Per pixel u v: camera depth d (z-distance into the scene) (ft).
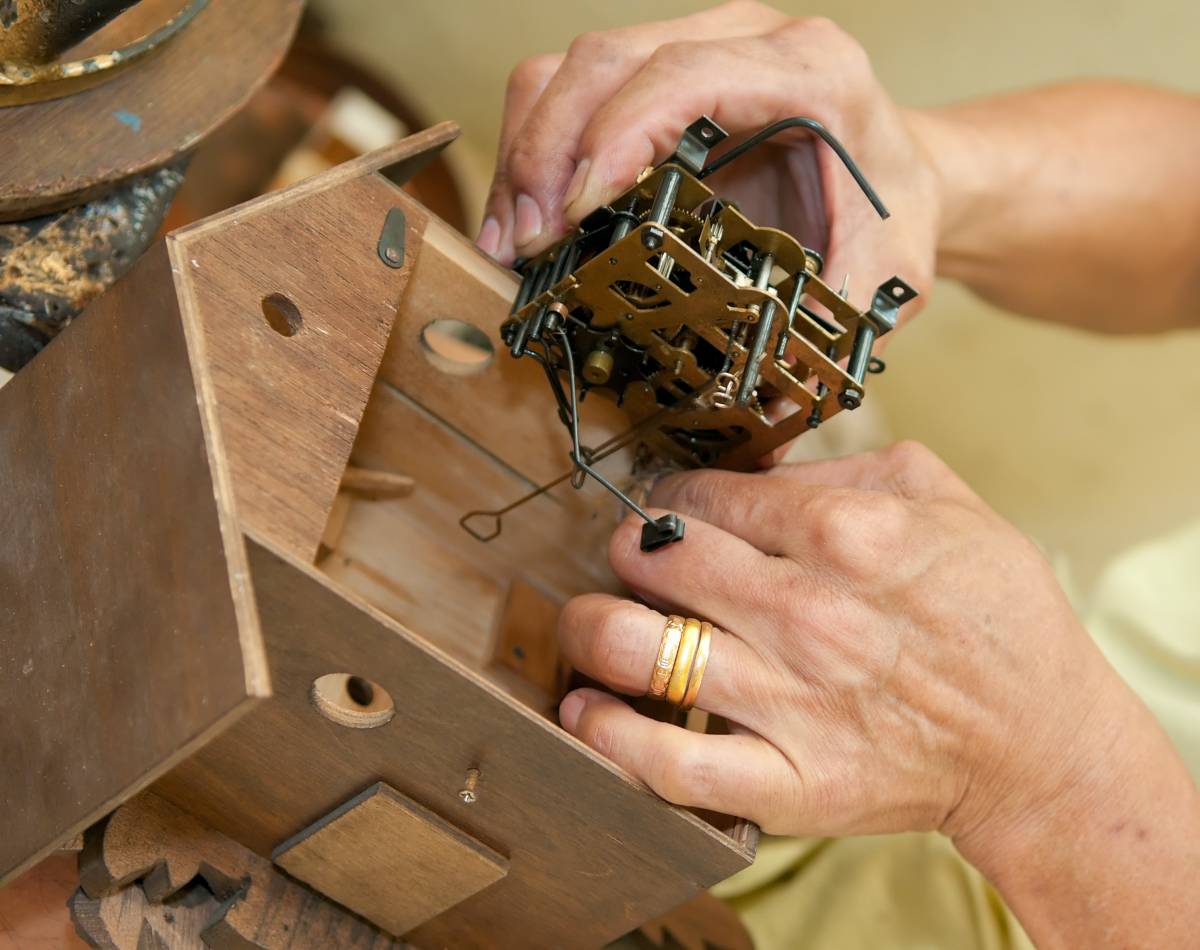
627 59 2.23
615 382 2.17
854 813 2.08
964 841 2.22
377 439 2.32
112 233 2.11
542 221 2.18
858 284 2.35
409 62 3.65
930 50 3.87
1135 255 2.96
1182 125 2.99
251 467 1.84
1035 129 2.88
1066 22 3.83
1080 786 2.17
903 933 2.54
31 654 1.90
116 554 1.84
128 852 2.00
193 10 2.16
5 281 2.06
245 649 1.71
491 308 2.17
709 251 2.05
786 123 2.11
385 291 2.00
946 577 2.11
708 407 2.16
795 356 2.07
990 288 3.01
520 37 3.73
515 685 2.34
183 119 2.14
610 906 2.06
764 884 2.59
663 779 1.97
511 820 1.98
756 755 2.02
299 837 2.02
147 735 1.76
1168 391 3.90
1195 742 2.77
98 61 2.09
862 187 2.12
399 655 1.84
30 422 1.97
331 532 2.28
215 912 2.08
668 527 2.09
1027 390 3.97
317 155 2.98
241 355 1.87
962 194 2.75
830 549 2.10
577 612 2.09
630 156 2.13
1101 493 3.80
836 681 2.06
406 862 2.02
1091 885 2.19
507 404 2.27
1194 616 2.86
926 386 4.00
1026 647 2.13
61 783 1.83
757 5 2.42
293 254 1.94
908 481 2.26
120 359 1.90
